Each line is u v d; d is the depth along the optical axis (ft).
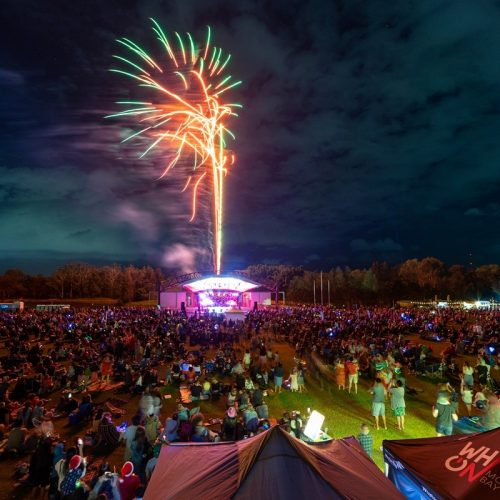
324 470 18.34
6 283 463.42
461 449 22.71
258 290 217.56
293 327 127.34
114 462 40.01
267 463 17.90
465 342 103.55
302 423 40.27
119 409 57.21
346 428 50.55
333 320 147.64
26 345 95.14
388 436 47.96
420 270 473.67
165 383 70.85
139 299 475.31
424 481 20.90
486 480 19.93
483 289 460.55
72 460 30.35
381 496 17.65
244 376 71.77
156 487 19.11
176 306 215.10
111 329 118.01
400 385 51.11
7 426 48.26
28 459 41.37
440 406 42.27
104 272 476.54
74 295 466.70
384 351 88.58
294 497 16.47
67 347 96.84
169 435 39.88
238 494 16.67
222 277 209.15
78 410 52.60
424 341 121.70
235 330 118.83
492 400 40.73
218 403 61.26
